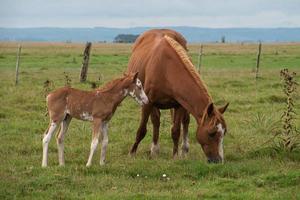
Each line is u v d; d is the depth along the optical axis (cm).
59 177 945
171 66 1125
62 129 1084
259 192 884
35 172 984
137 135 1198
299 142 1181
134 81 1089
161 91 1144
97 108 1056
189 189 903
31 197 844
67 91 1063
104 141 1075
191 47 8225
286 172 971
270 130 1402
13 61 4247
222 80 2605
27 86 2288
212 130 1034
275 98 2012
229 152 1196
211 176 984
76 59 4612
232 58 4850
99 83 2348
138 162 1089
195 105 1087
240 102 1958
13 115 1642
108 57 5034
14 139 1326
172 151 1253
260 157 1146
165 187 921
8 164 1069
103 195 853
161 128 1495
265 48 7619
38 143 1272
